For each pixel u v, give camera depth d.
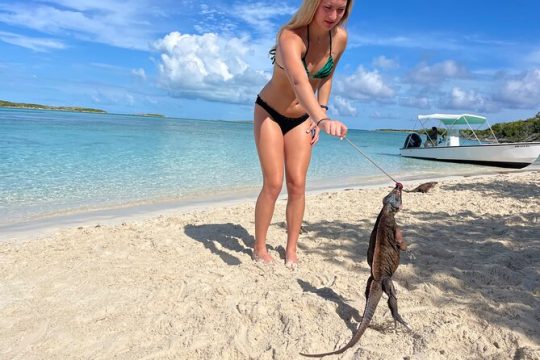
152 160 8.89
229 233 3.11
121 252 2.71
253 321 1.77
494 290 1.99
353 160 11.52
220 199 5.29
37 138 12.34
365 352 1.52
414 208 3.96
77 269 2.40
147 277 2.27
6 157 7.92
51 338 1.71
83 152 9.45
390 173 9.09
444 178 8.05
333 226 3.28
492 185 5.85
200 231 3.18
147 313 1.89
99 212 4.36
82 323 1.82
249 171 7.90
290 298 1.89
